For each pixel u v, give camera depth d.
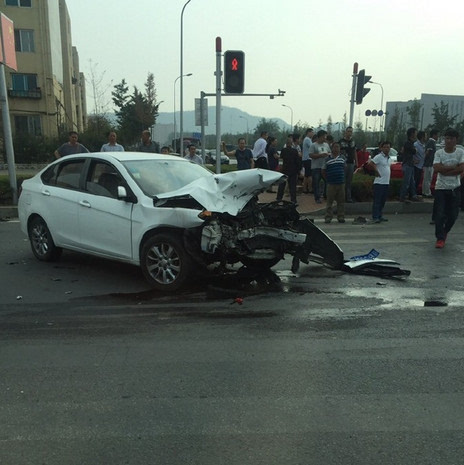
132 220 6.38
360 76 14.29
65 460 2.89
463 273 7.12
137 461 2.88
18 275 7.02
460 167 8.43
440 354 4.38
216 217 6.05
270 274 7.02
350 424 3.26
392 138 45.50
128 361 4.22
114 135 11.92
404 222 11.62
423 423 3.27
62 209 7.26
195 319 5.24
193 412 3.41
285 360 4.24
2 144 34.88
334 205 13.02
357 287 6.43
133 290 6.30
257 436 3.12
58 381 3.87
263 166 14.84
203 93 14.05
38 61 41.56
